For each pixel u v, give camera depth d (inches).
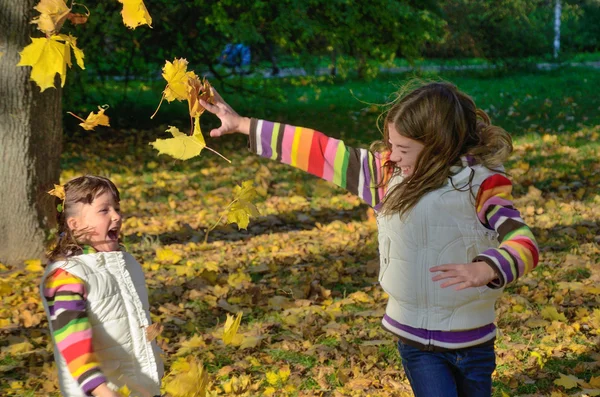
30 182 262.7
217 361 183.5
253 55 696.4
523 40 1051.9
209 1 593.3
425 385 103.7
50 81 79.7
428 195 99.9
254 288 232.7
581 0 1433.3
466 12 1039.6
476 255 100.2
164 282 246.7
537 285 235.8
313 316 210.5
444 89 101.6
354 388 167.2
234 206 100.7
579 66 1130.0
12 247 262.5
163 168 444.1
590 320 203.6
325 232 311.0
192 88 96.3
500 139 102.0
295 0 568.7
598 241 283.4
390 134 103.3
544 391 165.6
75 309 93.5
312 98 799.1
